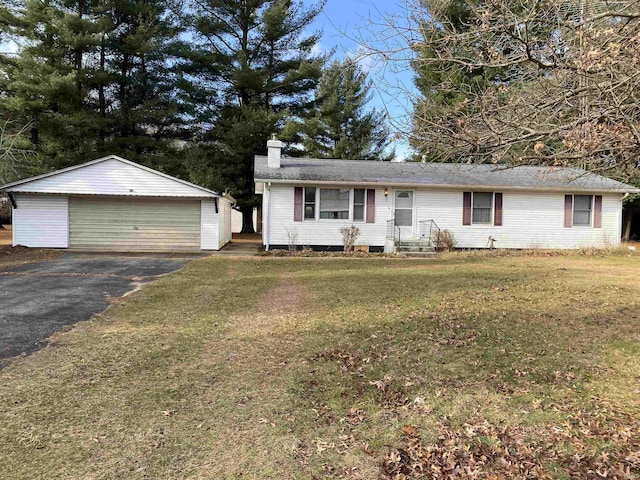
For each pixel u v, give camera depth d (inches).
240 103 993.5
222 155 957.8
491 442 110.3
